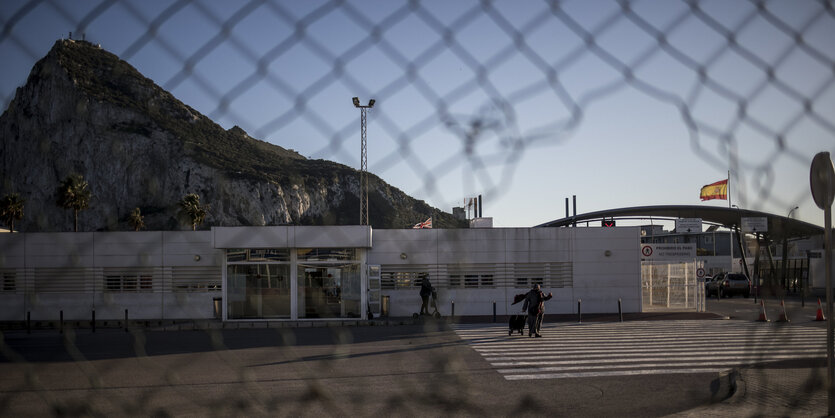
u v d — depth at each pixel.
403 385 9.86
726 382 9.96
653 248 32.47
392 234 27.12
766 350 10.93
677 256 32.41
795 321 21.81
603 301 27.66
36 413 7.59
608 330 20.02
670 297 30.56
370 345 16.08
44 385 9.69
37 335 20.05
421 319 24.06
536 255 27.70
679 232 55.62
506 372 11.41
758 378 9.46
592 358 13.27
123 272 26.78
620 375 11.06
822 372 8.98
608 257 27.78
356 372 11.32
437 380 10.41
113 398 8.56
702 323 22.55
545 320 24.48
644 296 32.66
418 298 27.06
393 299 26.98
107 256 26.56
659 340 16.69
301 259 25.33
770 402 7.69
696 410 7.78
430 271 27.14
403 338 17.97
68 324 23.25
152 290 26.98
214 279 27.31
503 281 27.50
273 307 25.16
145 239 26.98
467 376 10.92
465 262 27.47
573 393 9.34
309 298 25.20
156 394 8.97
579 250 27.81
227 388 9.54
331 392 9.25
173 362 12.74
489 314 27.39
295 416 7.67
